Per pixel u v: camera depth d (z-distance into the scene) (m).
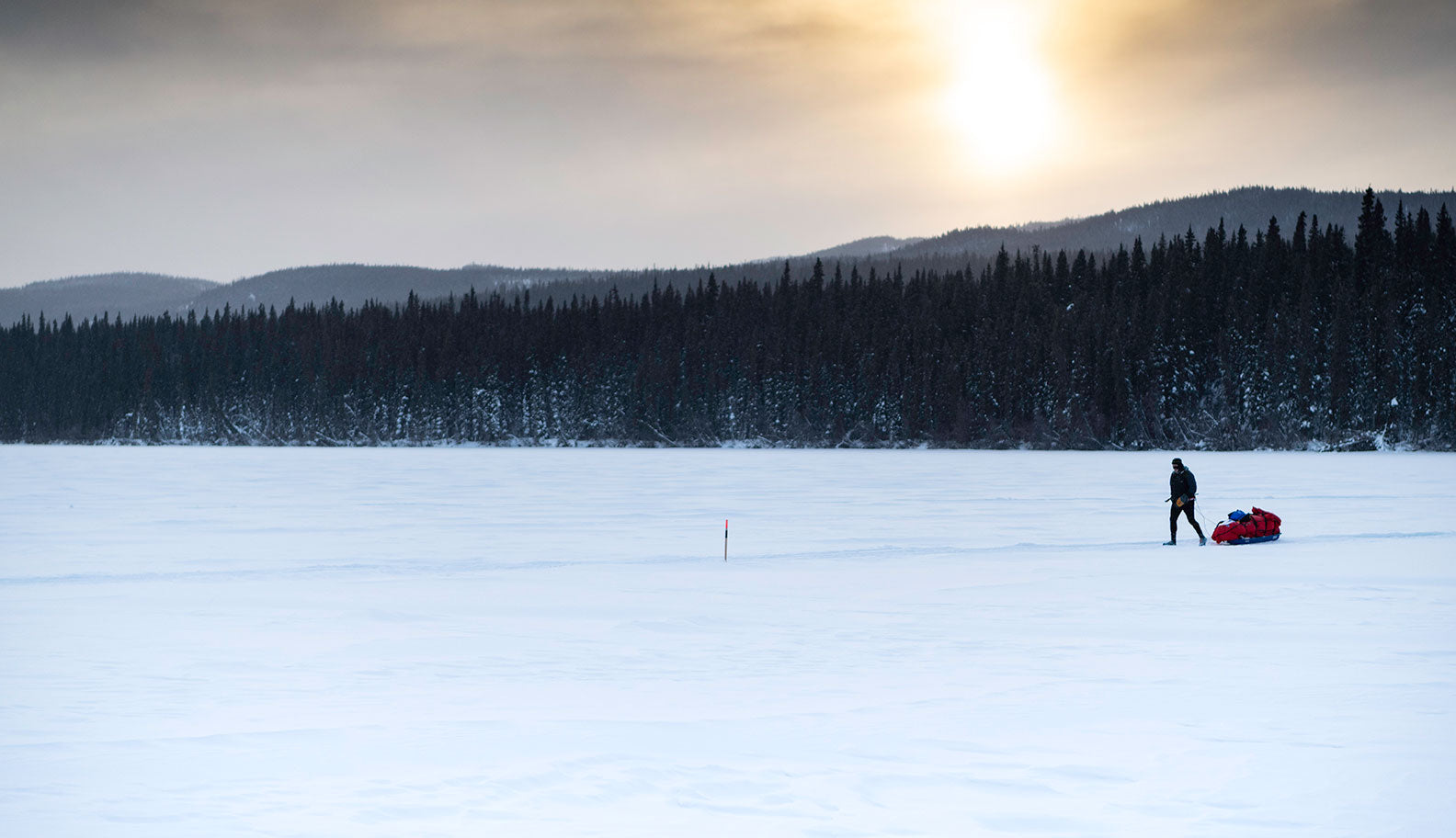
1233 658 12.68
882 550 25.39
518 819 7.30
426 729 9.67
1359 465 75.94
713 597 17.95
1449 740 9.14
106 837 6.89
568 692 11.19
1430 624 14.84
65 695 11.05
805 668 12.34
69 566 22.61
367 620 15.75
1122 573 20.62
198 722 9.91
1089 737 9.30
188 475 64.06
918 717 10.05
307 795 7.78
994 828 7.14
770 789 7.94
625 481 59.03
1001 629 14.73
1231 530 26.00
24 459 93.88
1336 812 7.40
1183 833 7.01
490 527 32.03
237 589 19.09
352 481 57.59
